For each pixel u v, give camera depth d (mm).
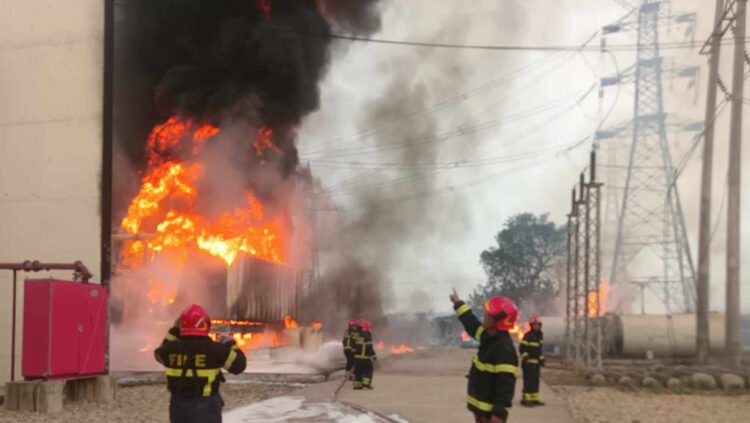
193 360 5656
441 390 14250
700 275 25047
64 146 15125
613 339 28797
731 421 11383
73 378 12188
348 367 14922
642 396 15336
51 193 15086
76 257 14852
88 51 15164
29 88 15367
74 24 15273
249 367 20938
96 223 14812
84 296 12570
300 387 16078
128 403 12609
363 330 14602
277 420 9820
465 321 5824
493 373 5543
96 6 15211
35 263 13000
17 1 15539
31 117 15305
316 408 11047
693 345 27562
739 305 23312
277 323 29984
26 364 11539
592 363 25797
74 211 14945
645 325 28484
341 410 10828
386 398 12703
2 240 15195
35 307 11633
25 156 15273
